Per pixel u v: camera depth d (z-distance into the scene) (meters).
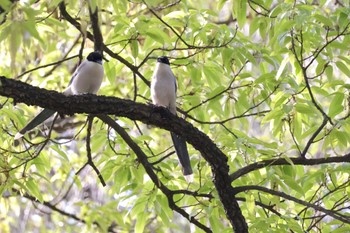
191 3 16.33
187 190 10.98
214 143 10.20
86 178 18.19
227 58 11.51
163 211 11.39
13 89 8.55
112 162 11.49
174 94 11.34
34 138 15.08
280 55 11.83
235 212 10.13
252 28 12.01
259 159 11.02
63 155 11.10
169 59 12.77
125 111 9.20
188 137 9.60
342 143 10.52
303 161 10.61
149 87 12.33
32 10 7.23
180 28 13.54
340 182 11.28
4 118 11.23
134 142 11.07
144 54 13.34
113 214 16.17
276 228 10.28
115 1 10.79
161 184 11.06
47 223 19.08
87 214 16.12
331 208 11.12
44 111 10.09
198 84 12.54
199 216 12.14
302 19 9.85
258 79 11.22
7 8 7.13
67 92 11.20
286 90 10.45
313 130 10.86
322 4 11.12
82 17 8.77
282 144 12.23
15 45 6.97
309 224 11.63
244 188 10.12
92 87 10.81
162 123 9.42
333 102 10.61
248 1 11.61
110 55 11.65
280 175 10.40
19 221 18.98
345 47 10.59
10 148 11.15
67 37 16.19
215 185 10.05
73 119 17.62
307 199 11.65
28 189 11.05
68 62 18.08
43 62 17.05
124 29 11.55
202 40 11.68
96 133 11.70
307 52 10.57
